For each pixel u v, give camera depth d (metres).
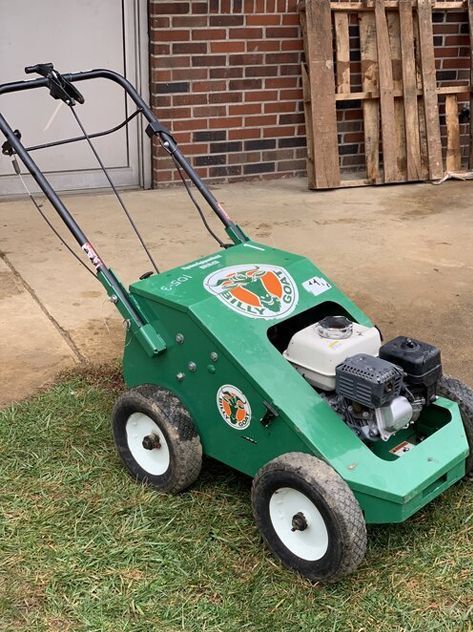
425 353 2.25
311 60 4.94
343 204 4.82
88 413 2.81
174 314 2.35
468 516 2.37
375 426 2.20
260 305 2.37
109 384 2.97
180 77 4.92
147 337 2.39
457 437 2.24
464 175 5.34
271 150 5.30
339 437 2.17
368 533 2.32
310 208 4.73
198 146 5.11
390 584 2.18
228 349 2.26
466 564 2.23
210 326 2.29
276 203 4.82
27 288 3.63
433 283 3.71
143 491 2.47
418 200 4.90
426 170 5.29
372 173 5.18
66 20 4.70
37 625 2.08
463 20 5.43
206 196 2.78
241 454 2.33
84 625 2.08
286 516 2.20
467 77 5.58
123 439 2.52
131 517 2.38
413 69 5.13
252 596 2.15
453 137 5.40
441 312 3.46
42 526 2.35
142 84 4.93
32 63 4.73
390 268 3.86
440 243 4.16
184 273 2.47
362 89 5.15
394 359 2.26
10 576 2.20
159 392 2.43
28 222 4.39
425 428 2.40
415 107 5.17
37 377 3.01
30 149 2.62
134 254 3.99
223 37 4.92
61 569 2.22
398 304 3.52
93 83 4.85
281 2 4.96
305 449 2.18
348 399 2.20
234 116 5.12
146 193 5.01
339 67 5.06
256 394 2.23
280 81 5.14
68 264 3.87
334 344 2.27
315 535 2.15
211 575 2.21
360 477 2.11
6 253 3.98
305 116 5.06
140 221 4.45
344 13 5.01
